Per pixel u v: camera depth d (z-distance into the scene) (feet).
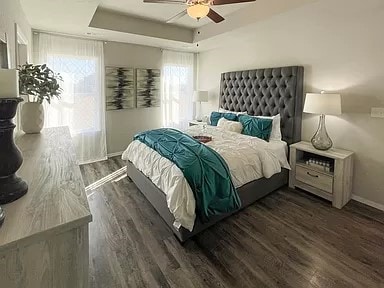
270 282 6.25
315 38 11.53
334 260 7.06
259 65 14.61
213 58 18.33
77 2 9.00
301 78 12.19
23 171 4.39
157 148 9.88
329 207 10.19
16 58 8.20
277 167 10.84
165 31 14.87
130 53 16.58
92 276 6.37
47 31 13.32
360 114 10.26
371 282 6.26
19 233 2.60
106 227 8.65
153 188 9.43
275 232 8.44
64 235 2.87
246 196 9.87
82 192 3.62
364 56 9.88
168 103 18.88
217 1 8.09
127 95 16.88
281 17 10.29
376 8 9.16
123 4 11.62
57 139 7.02
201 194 7.63
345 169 10.04
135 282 6.21
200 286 6.11
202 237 8.14
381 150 9.79
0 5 5.91
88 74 15.12
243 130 13.51
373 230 8.54
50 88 7.86
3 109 3.08
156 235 8.22
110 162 15.85
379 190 9.98
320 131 10.96
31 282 2.73
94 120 15.74
